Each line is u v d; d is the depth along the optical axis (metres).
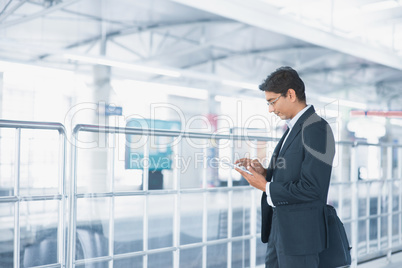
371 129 13.66
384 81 14.48
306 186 1.79
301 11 8.49
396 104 14.18
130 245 4.62
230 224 3.41
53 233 5.06
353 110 13.56
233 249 4.46
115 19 11.24
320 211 1.86
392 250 4.00
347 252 1.98
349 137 13.31
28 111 11.55
